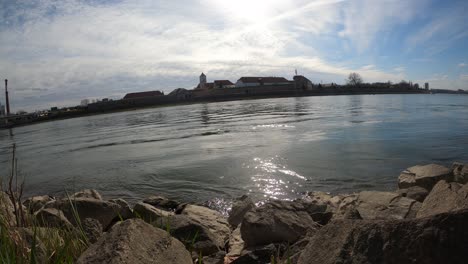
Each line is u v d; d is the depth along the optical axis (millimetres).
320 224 6254
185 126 33969
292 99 92938
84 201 6516
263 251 4586
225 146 18969
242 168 13344
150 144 22516
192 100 105562
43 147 27359
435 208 4324
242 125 30000
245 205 7559
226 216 8453
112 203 6867
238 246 5543
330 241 2826
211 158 15766
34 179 14289
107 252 2613
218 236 5902
